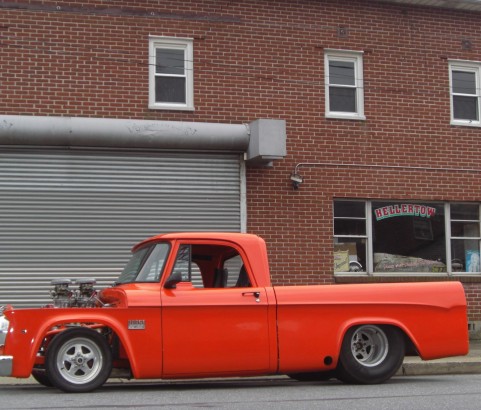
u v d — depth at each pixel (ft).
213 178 47.98
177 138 46.19
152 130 45.75
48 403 24.85
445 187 52.75
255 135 46.57
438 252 52.44
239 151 48.14
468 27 54.65
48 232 45.21
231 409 23.63
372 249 51.01
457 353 30.42
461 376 36.09
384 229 51.57
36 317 27.07
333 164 50.49
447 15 54.19
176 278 27.86
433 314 30.45
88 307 28.89
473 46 54.54
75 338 27.43
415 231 52.11
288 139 49.83
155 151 47.11
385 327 30.30
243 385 31.60
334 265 50.08
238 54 49.65
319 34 51.34
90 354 27.61
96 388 27.48
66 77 46.68
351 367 29.86
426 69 53.31
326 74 51.31
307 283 48.93
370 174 51.21
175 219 47.14
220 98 49.01
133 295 27.68
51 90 46.39
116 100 47.26
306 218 49.49
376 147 51.55
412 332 30.19
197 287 29.22
